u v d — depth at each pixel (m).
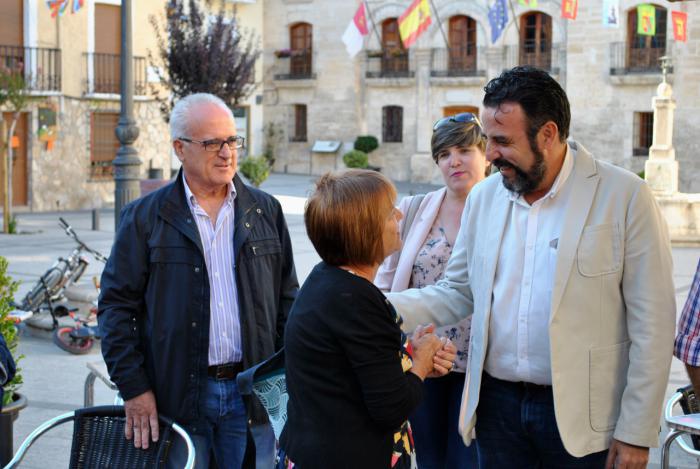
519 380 3.36
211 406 3.84
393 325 2.83
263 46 39.78
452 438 4.17
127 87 12.42
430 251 4.28
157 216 3.83
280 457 3.02
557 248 3.21
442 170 4.29
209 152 3.79
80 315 10.05
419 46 35.88
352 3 37.53
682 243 17.03
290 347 2.88
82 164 26.06
